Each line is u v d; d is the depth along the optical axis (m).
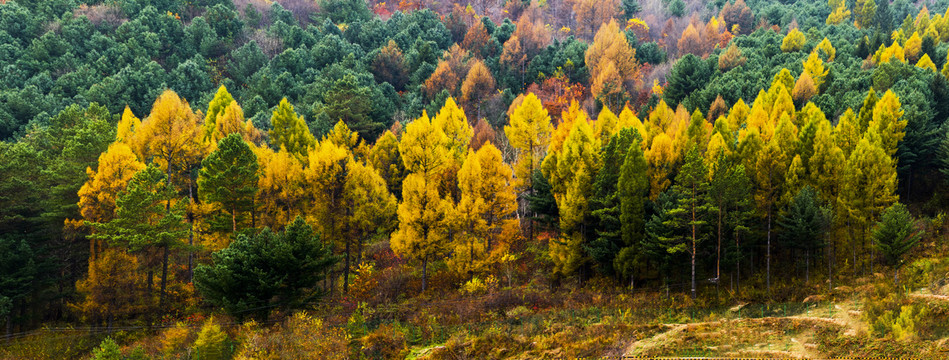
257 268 31.17
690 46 97.06
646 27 116.81
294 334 30.03
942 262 32.19
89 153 42.19
